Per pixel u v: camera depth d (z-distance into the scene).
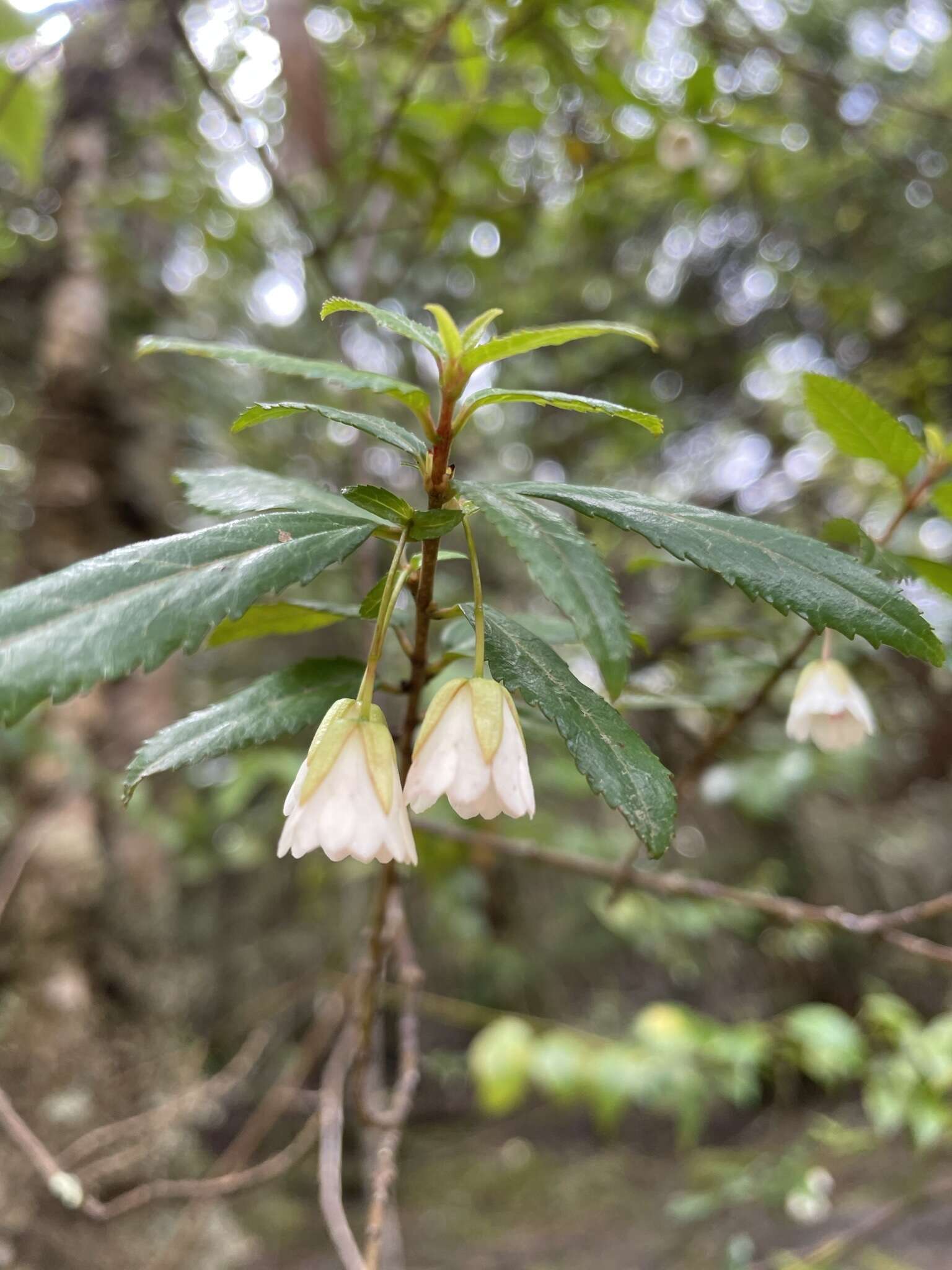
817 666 0.11
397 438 0.07
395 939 0.12
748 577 0.06
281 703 0.08
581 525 0.28
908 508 0.10
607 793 0.06
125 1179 0.20
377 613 0.07
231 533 0.06
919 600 0.12
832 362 0.33
